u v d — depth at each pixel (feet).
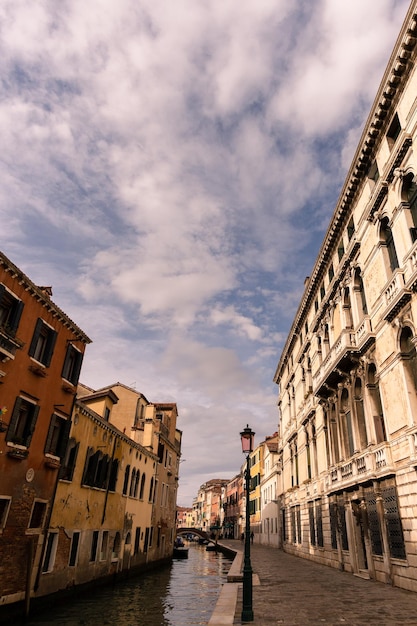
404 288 40.93
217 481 399.03
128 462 80.02
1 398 42.65
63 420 54.54
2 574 40.83
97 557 63.52
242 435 36.73
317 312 77.56
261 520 163.12
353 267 58.03
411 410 40.11
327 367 63.31
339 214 63.72
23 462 45.34
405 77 44.78
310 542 78.07
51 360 52.03
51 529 49.85
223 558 150.30
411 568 38.19
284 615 28.66
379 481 45.83
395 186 45.85
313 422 79.97
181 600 59.67
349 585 42.75
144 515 90.74
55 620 43.73
